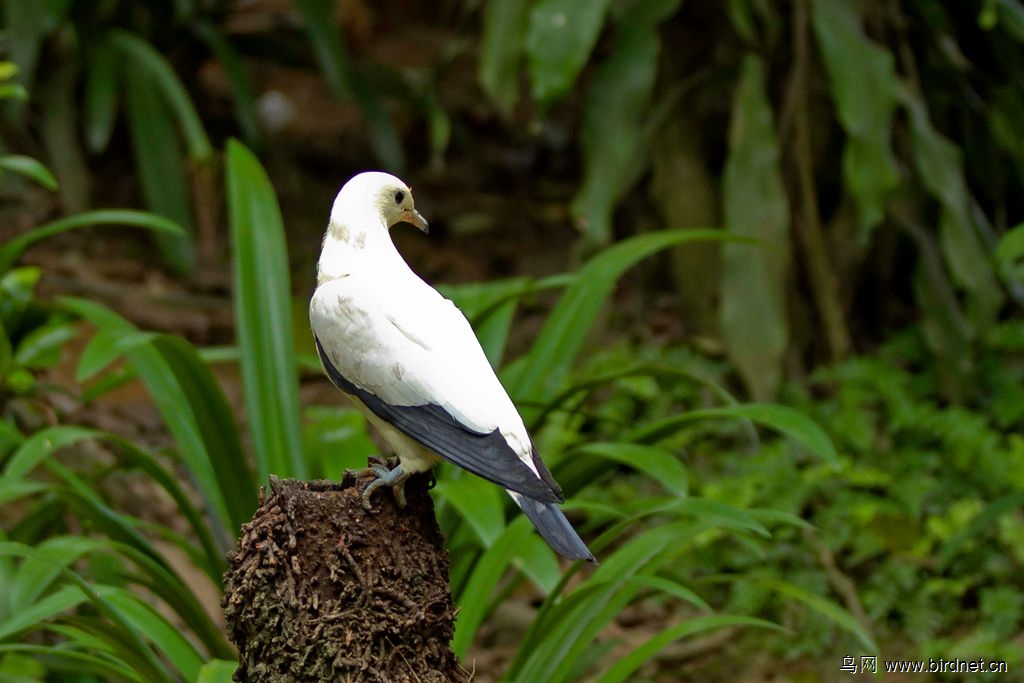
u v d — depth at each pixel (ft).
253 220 26.13
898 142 39.96
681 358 39.01
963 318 38.19
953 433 35.12
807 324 40.50
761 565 32.99
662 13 37.37
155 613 20.92
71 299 25.79
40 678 24.17
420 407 17.40
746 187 37.11
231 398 40.75
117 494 35.09
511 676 22.15
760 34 39.91
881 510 33.40
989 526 32.78
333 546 16.66
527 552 21.90
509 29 38.27
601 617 21.18
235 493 24.35
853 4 36.96
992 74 43.04
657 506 22.11
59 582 23.13
